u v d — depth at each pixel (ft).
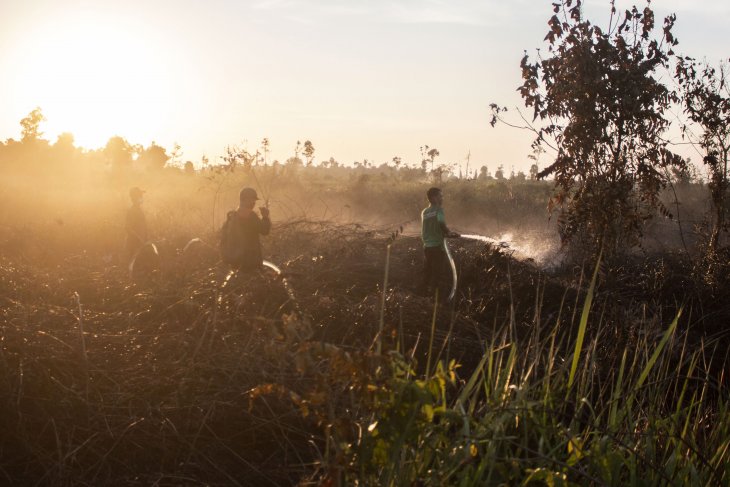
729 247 34.37
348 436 12.23
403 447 12.24
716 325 27.45
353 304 27.86
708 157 36.04
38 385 19.03
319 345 12.11
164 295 26.25
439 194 35.04
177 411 18.42
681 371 21.34
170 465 17.25
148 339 21.89
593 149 32.07
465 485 12.01
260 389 12.71
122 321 24.27
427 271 34.94
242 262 30.78
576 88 31.42
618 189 31.55
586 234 34.35
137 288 29.53
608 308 27.71
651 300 30.81
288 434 18.28
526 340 25.05
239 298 25.17
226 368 19.67
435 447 12.46
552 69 32.17
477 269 35.37
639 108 31.30
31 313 22.88
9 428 17.74
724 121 35.96
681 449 14.73
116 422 18.07
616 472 13.35
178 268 31.86
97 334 22.11
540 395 15.46
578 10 31.86
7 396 18.11
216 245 42.47
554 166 32.78
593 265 32.17
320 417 12.36
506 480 12.51
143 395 19.02
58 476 16.24
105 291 29.68
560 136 32.81
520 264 35.83
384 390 11.87
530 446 14.48
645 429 15.25
